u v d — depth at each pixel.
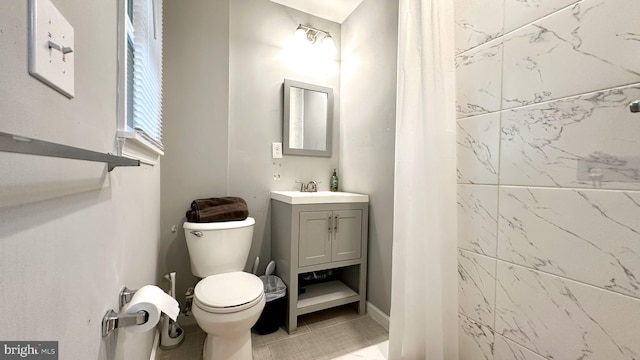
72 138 0.43
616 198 0.74
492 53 1.05
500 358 1.04
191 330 1.66
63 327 0.40
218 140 1.87
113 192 0.65
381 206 1.82
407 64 1.26
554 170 0.88
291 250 1.66
